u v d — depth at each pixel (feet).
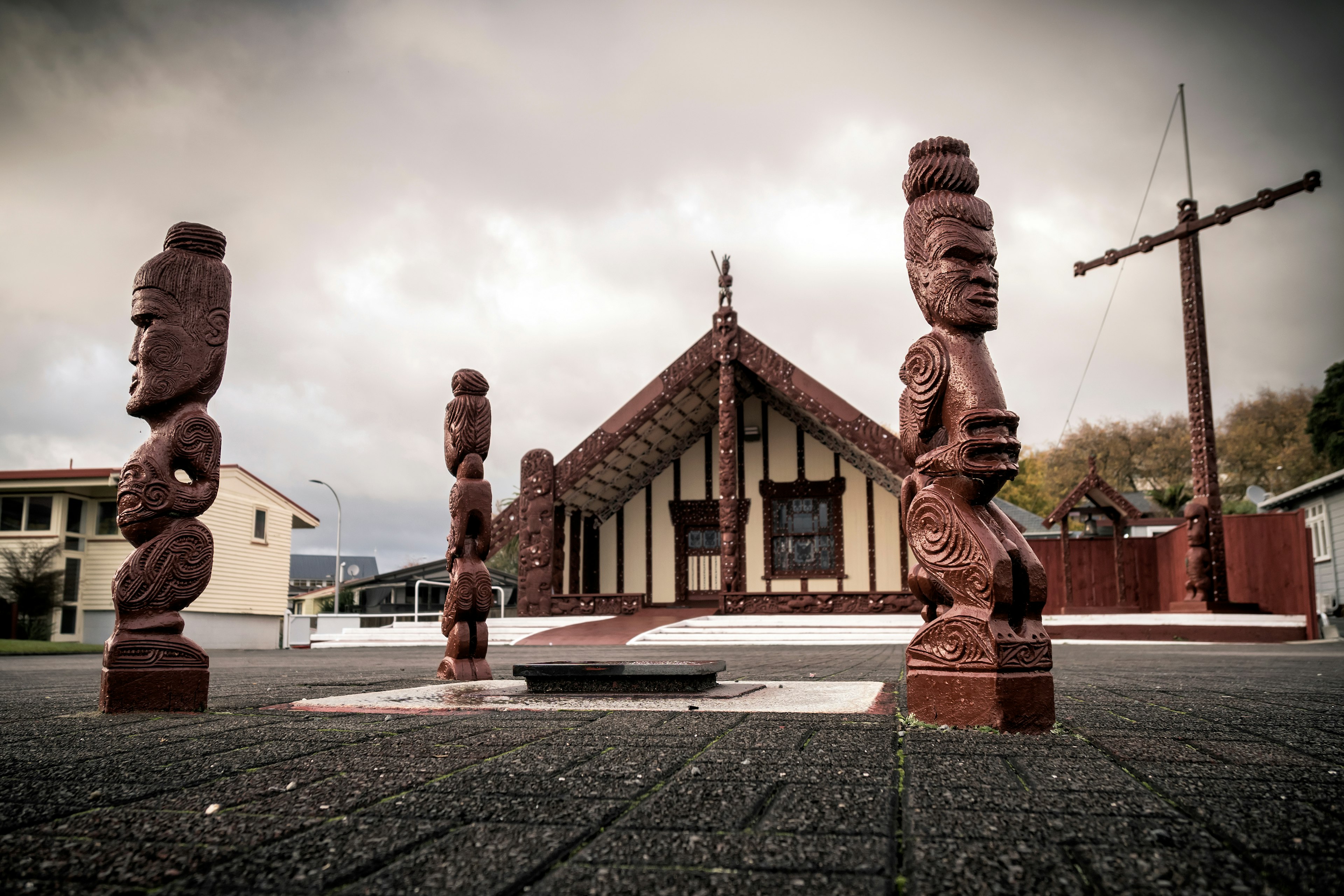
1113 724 10.73
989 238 11.30
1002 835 5.33
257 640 100.48
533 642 56.29
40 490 85.81
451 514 20.31
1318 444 116.47
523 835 5.40
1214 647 46.98
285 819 5.83
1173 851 4.99
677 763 7.89
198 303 13.51
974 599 10.33
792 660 31.04
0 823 5.77
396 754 8.43
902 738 9.52
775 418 77.87
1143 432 181.47
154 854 5.04
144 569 12.99
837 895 4.28
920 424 11.21
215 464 13.60
